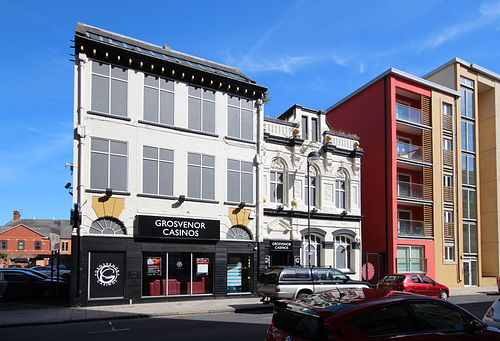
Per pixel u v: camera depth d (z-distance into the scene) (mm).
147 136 18016
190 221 18328
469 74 33312
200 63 21406
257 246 20266
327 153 24031
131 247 16906
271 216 21562
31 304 16219
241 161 20578
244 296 19453
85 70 16891
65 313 13977
